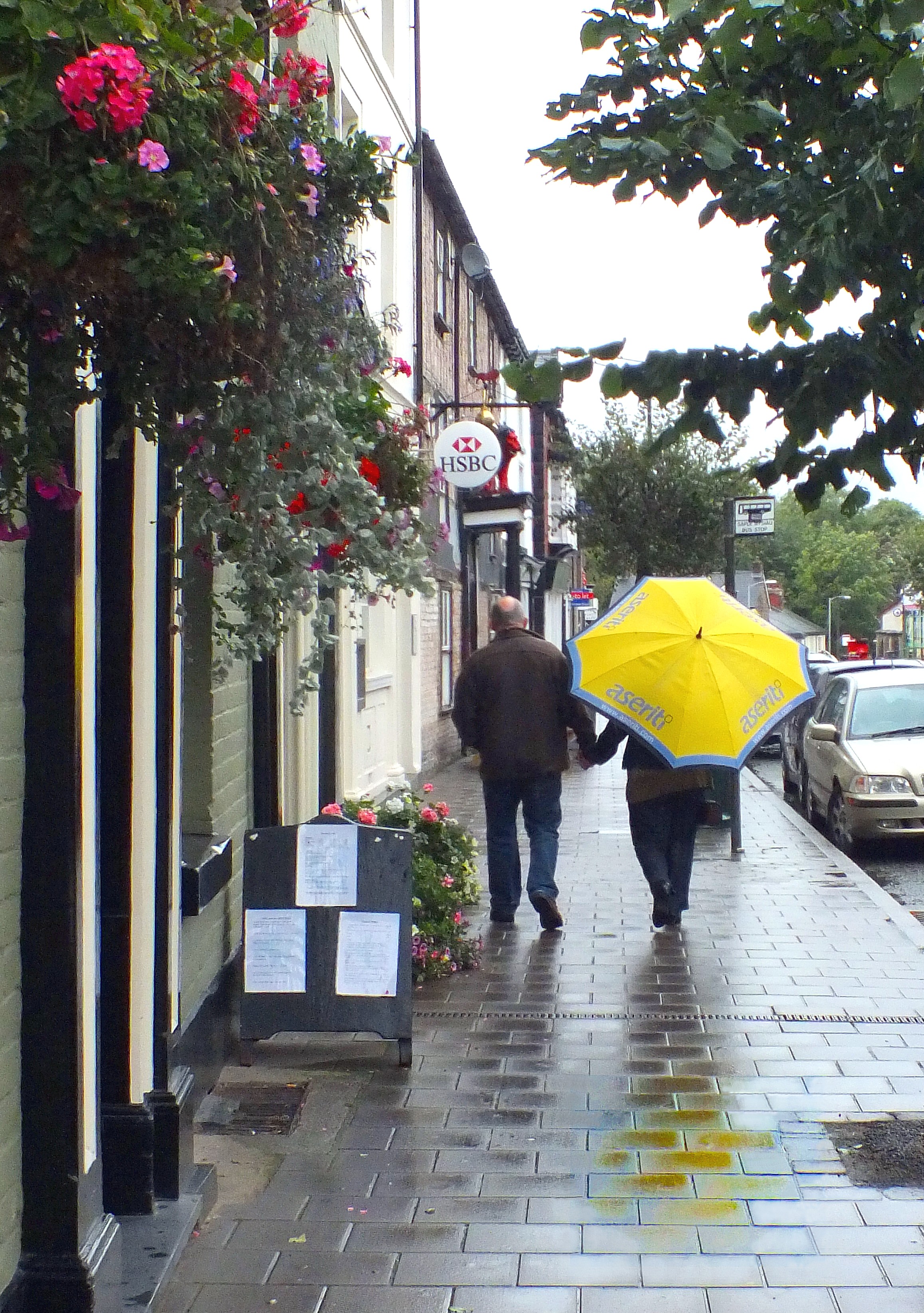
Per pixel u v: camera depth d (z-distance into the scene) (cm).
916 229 344
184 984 561
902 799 1334
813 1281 420
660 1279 422
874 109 345
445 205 2100
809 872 1181
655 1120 560
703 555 3158
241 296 288
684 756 859
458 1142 539
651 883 927
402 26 1650
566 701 934
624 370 373
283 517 326
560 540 4562
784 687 888
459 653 2333
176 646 517
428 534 411
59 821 365
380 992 637
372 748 1442
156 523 481
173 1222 452
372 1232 459
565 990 770
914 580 7488
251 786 749
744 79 361
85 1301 363
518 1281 422
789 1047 658
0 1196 349
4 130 234
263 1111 577
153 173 249
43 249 247
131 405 295
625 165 368
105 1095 459
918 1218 464
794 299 354
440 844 934
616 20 375
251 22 303
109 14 249
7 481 268
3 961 353
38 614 364
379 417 452
